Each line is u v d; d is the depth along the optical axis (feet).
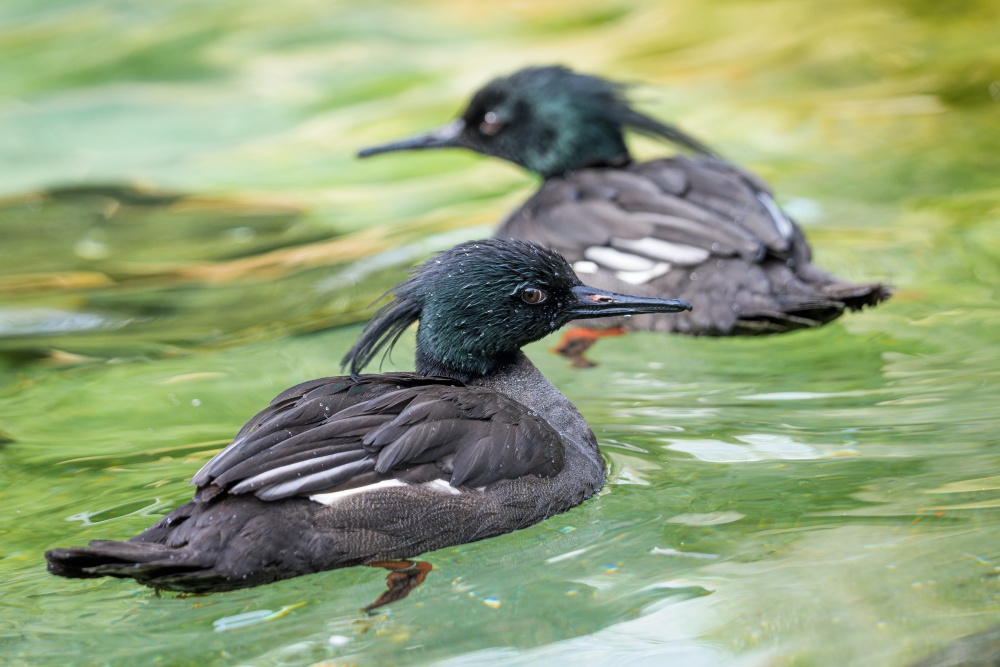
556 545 26.71
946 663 21.68
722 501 28.30
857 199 50.80
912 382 34.94
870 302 37.40
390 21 82.33
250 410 36.09
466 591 24.91
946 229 46.62
